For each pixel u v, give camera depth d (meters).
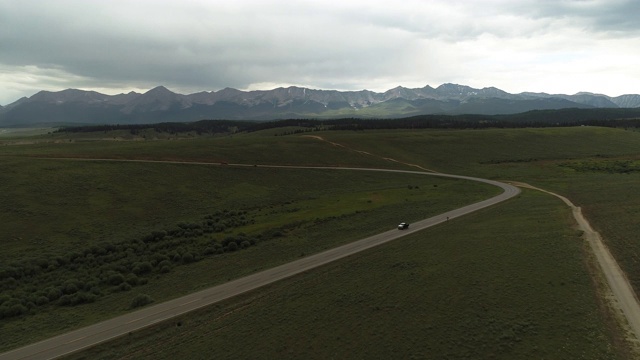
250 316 40.56
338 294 43.56
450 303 38.75
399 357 31.45
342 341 34.34
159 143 154.50
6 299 48.53
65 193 87.88
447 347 31.95
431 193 102.81
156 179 105.06
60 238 70.81
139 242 69.31
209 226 79.56
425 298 40.34
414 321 36.25
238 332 37.50
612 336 31.06
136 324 41.47
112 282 54.09
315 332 36.12
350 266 52.78
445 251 54.22
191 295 48.00
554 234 56.38
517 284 41.03
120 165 109.50
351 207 90.00
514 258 48.25
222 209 94.31
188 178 110.44
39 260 60.00
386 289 43.47
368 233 69.06
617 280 39.97
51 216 77.75
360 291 43.66
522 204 82.06
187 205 94.81
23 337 39.91
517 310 36.16
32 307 47.19
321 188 117.69
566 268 43.69
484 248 53.44
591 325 32.59
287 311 40.78
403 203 91.38
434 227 69.50
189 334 38.34
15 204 78.94
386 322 36.59
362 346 33.38
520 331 33.00
